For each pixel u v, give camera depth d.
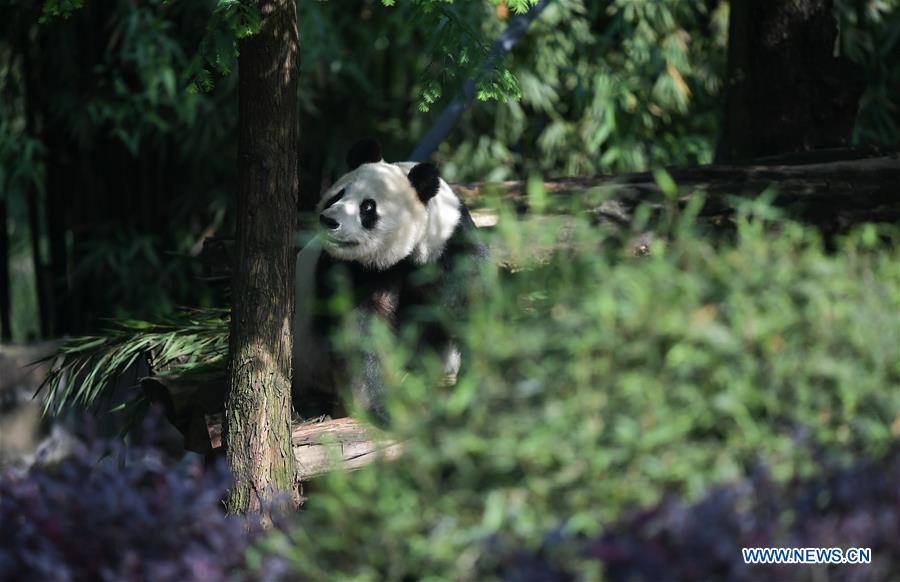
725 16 15.62
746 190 9.42
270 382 7.11
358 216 8.10
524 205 9.60
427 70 8.02
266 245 7.11
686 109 15.83
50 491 5.63
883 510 5.03
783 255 5.88
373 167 8.43
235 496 7.09
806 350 5.48
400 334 8.41
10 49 15.45
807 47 11.39
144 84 14.77
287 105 7.12
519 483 5.26
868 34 15.56
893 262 6.35
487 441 5.21
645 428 5.15
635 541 4.69
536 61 15.20
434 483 5.33
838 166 9.88
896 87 16.14
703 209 9.16
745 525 4.83
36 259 15.58
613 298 5.52
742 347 5.37
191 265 15.36
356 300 8.36
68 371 9.84
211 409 8.01
